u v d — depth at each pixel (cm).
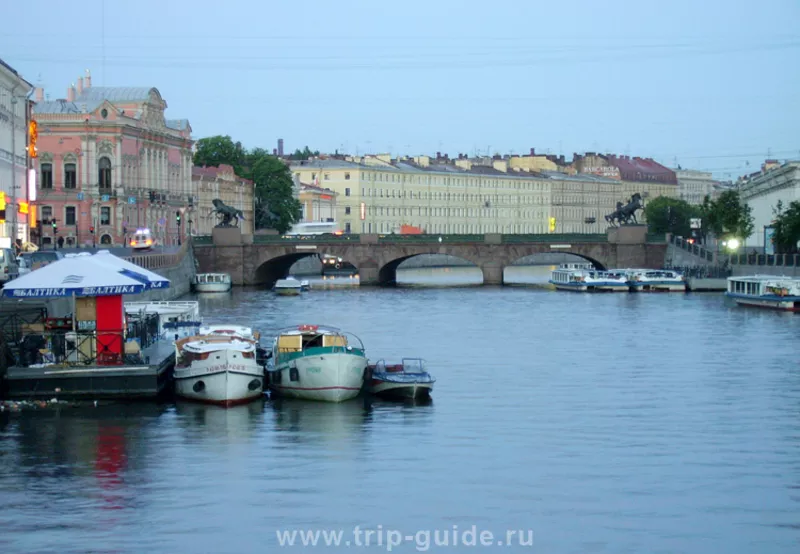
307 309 14038
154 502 4862
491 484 5175
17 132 14462
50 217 18188
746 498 4994
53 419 6319
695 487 5156
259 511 4766
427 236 19688
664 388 7694
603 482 5228
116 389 6644
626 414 6775
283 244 19450
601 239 19612
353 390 7088
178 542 4403
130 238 18575
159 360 6975
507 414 6738
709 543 4447
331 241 19600
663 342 10375
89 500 4884
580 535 4519
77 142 18188
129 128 18788
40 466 5403
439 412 6775
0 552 4281
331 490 5056
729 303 14988
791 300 13838
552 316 13112
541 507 4850
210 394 6781
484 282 19800
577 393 7481
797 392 7544
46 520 4631
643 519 4706
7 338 6944
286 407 6844
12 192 13500
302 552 4325
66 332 6762
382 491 5053
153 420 6344
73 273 6575
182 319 8669
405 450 5794
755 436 6181
